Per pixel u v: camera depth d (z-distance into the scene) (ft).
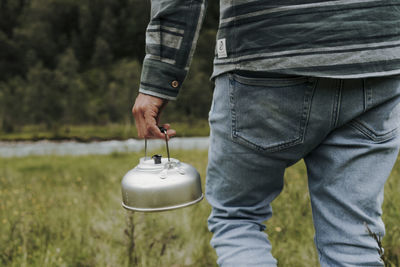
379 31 3.37
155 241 7.40
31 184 17.85
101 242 8.28
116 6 288.51
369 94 3.53
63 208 11.60
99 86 239.71
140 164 4.25
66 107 217.56
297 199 8.91
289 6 3.42
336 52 3.38
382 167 3.69
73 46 279.90
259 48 3.54
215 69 3.94
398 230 6.69
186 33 3.98
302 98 3.55
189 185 4.13
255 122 3.70
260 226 4.16
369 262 3.67
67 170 31.48
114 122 197.77
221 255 3.94
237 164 3.89
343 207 3.76
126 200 4.17
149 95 4.11
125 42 270.26
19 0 302.04
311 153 3.99
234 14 3.64
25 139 157.48
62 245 8.32
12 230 8.54
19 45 272.31
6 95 220.43
